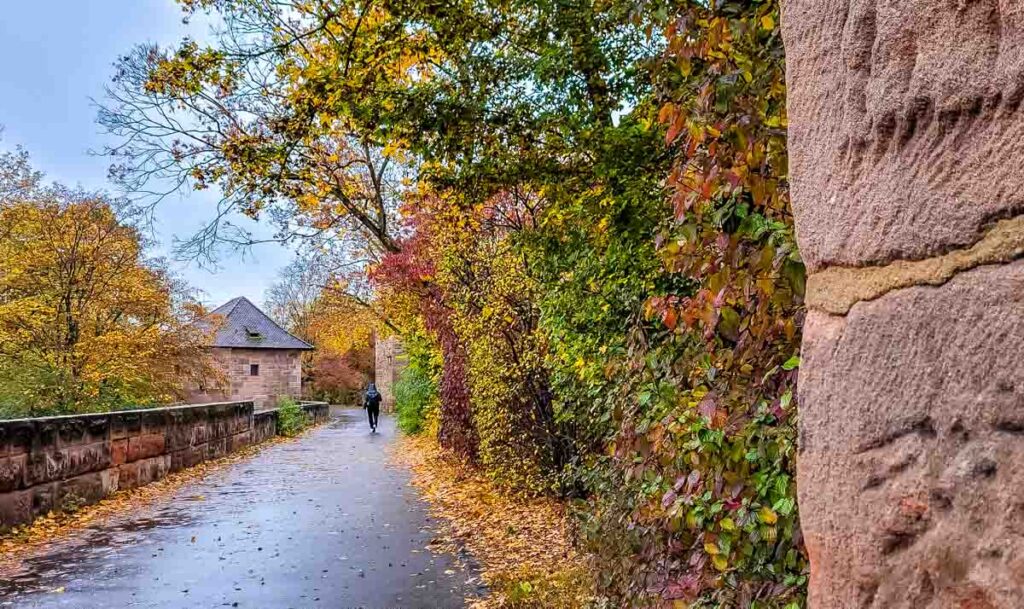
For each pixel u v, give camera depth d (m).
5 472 7.01
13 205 16.02
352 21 5.65
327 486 10.44
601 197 4.89
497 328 7.94
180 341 17.75
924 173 0.82
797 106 1.04
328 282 20.55
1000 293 0.73
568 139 5.09
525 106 5.09
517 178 5.42
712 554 2.41
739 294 2.25
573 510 4.25
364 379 49.41
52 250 15.48
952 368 0.77
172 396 17.94
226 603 4.82
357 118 5.31
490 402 8.07
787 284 2.05
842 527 0.91
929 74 0.81
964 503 0.75
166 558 6.08
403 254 12.34
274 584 5.25
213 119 9.77
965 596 0.74
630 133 4.70
